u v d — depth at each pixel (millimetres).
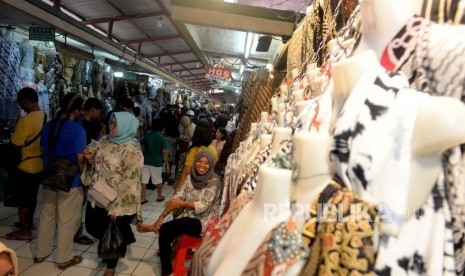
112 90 7539
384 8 546
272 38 3113
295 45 1688
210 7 2453
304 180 537
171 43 8305
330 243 465
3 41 3932
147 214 4230
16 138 2984
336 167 504
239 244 554
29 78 4480
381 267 449
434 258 471
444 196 478
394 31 542
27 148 3002
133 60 6918
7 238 3080
